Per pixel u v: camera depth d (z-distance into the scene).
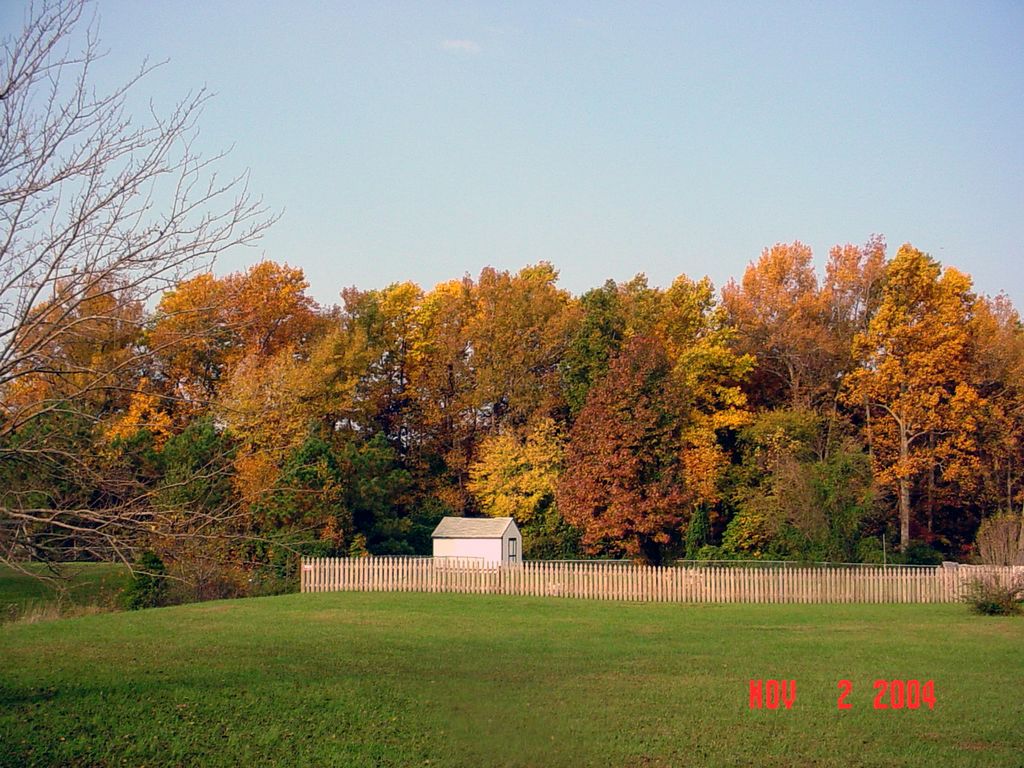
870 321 63.38
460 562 42.56
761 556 55.06
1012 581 34.41
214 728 14.91
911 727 15.38
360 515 54.31
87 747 13.86
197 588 34.72
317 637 24.75
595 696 17.50
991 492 59.69
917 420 59.44
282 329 59.09
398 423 71.31
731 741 14.49
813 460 59.25
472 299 74.06
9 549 12.45
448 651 22.78
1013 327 65.81
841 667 20.91
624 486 52.16
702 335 67.75
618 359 54.97
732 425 62.78
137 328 13.77
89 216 12.88
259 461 33.28
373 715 15.86
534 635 26.25
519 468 62.94
